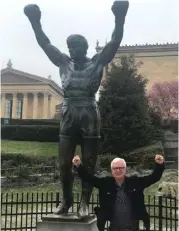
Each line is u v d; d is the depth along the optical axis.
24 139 33.69
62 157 6.28
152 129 25.73
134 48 46.31
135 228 5.06
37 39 6.68
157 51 46.41
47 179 18.58
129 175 5.34
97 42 32.75
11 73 67.00
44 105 66.12
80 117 6.17
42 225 6.03
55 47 6.72
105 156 20.53
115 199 5.07
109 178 5.20
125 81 24.70
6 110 66.81
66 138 6.27
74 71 6.41
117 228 5.00
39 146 29.73
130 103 24.09
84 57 6.48
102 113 24.12
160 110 39.00
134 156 22.19
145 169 20.95
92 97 6.36
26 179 18.03
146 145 24.48
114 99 24.16
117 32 6.19
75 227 5.91
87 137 6.17
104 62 6.33
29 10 6.61
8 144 30.31
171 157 26.83
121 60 26.67
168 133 30.80
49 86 66.56
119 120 23.84
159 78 46.19
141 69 46.72
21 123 43.25
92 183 5.19
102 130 23.91
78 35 6.41
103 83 25.12
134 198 5.08
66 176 6.29
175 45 45.84
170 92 41.84
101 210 5.13
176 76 45.75
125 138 23.78
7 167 19.33
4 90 66.75
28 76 66.50
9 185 17.23
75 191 14.89
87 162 6.18
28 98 67.06
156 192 14.90
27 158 20.58
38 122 42.44
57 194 8.00
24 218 10.65
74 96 6.28
